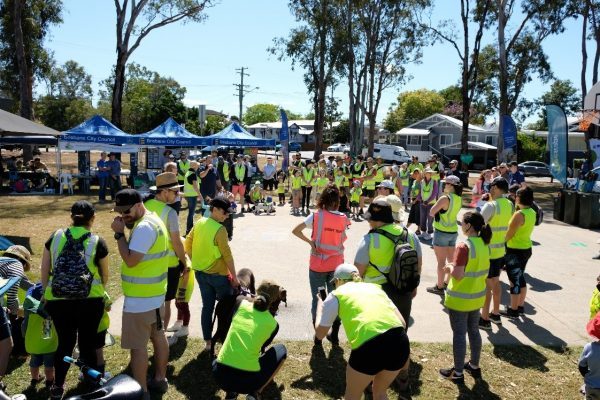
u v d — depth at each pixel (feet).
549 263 31.83
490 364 16.81
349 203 53.11
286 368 16.05
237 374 12.72
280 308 21.65
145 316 13.00
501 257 19.67
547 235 42.27
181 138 71.41
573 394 14.97
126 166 121.19
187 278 18.17
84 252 13.00
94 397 7.56
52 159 134.21
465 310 15.15
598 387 12.53
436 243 24.18
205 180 45.01
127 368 15.65
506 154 76.89
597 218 45.55
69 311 12.92
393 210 16.53
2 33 114.21
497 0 94.27
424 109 269.64
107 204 54.65
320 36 117.08
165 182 15.90
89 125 69.10
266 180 60.49
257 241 36.37
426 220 39.19
